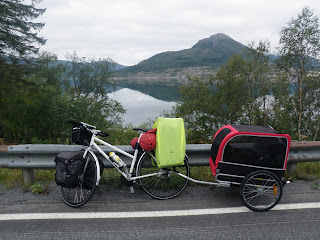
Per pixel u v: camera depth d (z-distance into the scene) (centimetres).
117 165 373
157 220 312
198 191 399
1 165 396
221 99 1797
